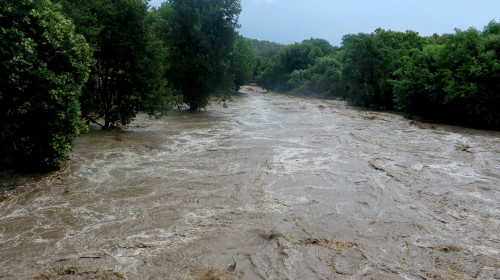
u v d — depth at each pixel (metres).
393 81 22.59
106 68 13.68
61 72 8.12
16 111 7.51
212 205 6.55
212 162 9.73
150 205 6.55
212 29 23.25
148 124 17.05
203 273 4.22
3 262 4.50
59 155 8.25
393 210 6.50
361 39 29.06
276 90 64.12
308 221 5.87
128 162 9.58
